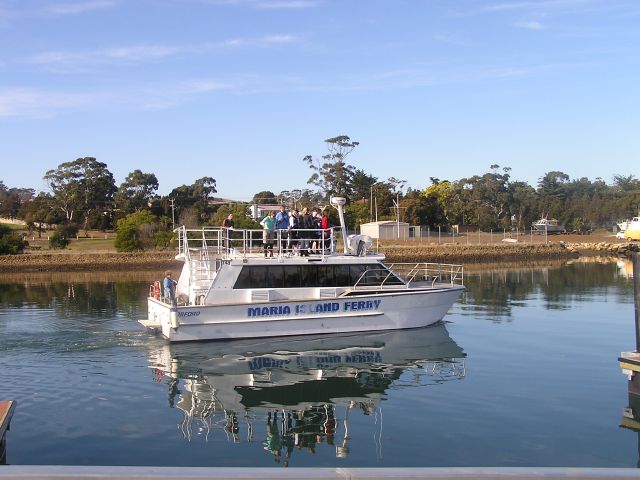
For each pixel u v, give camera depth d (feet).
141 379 50.03
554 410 41.52
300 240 66.59
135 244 218.79
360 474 10.07
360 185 353.92
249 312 63.16
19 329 71.46
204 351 59.52
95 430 37.93
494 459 33.12
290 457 33.60
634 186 501.15
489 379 50.08
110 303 101.50
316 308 65.21
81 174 371.35
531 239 273.54
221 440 36.29
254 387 48.08
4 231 220.64
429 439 36.24
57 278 167.53
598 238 305.32
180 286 70.79
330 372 52.70
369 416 40.81
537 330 73.05
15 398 44.50
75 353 58.90
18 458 33.27
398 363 55.83
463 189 396.78
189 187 368.89
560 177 580.30
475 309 92.63
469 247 231.30
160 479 9.87
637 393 43.68
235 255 66.23
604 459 33.14
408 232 268.41
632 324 77.82
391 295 68.18
